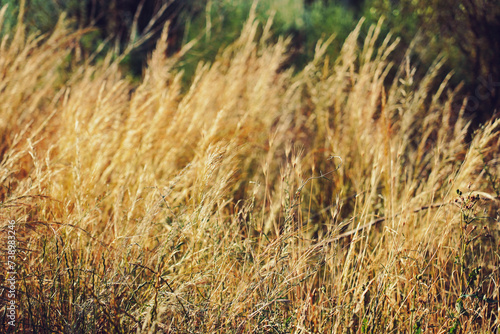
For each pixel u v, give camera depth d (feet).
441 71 14.98
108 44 18.62
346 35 19.26
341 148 10.36
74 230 6.26
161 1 20.52
